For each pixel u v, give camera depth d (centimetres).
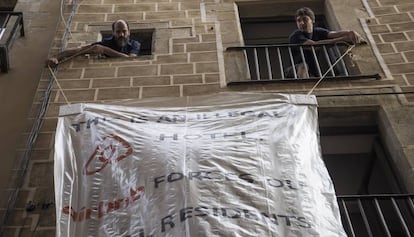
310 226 442
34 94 742
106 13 880
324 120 701
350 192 774
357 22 845
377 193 746
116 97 712
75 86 731
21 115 705
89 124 568
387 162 664
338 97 703
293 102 595
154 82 735
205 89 723
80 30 848
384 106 690
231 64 762
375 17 854
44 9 921
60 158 535
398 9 865
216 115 575
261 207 448
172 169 478
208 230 419
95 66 763
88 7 892
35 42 845
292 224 440
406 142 640
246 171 481
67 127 568
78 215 479
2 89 747
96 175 509
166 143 517
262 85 726
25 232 545
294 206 457
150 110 588
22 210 565
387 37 809
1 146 656
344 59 775
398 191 627
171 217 436
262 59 838
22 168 612
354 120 704
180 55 782
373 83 726
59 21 870
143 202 461
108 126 562
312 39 798
